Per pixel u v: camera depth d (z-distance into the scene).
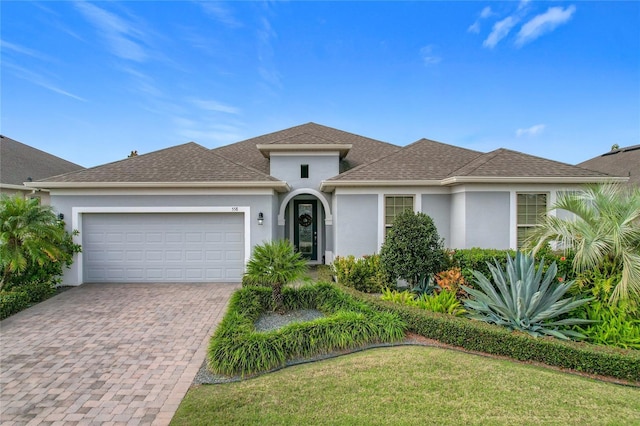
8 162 16.98
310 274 14.34
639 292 6.63
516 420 4.34
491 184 11.99
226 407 4.70
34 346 7.05
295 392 5.04
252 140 19.92
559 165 12.44
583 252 7.20
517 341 6.30
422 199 13.15
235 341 6.04
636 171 19.52
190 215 12.65
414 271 9.23
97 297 10.66
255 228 12.64
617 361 5.71
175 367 6.13
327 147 15.09
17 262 9.43
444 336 6.89
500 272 7.54
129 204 12.37
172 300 10.36
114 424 4.50
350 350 6.64
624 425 4.27
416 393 4.95
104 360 6.42
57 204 12.18
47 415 4.70
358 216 13.09
